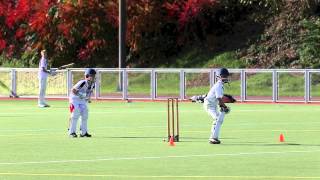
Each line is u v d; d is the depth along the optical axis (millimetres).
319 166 35969
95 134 52750
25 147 44688
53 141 48000
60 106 82812
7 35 124062
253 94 88688
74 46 118250
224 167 35750
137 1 114938
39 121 63812
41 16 117562
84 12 115875
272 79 88188
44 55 81562
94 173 34031
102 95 92688
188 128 57281
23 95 97500
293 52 108875
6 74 98500
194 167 35844
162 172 34250
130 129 56594
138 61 117062
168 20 116812
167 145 45531
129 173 34000
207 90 89375
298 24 112062
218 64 111188
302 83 86938
